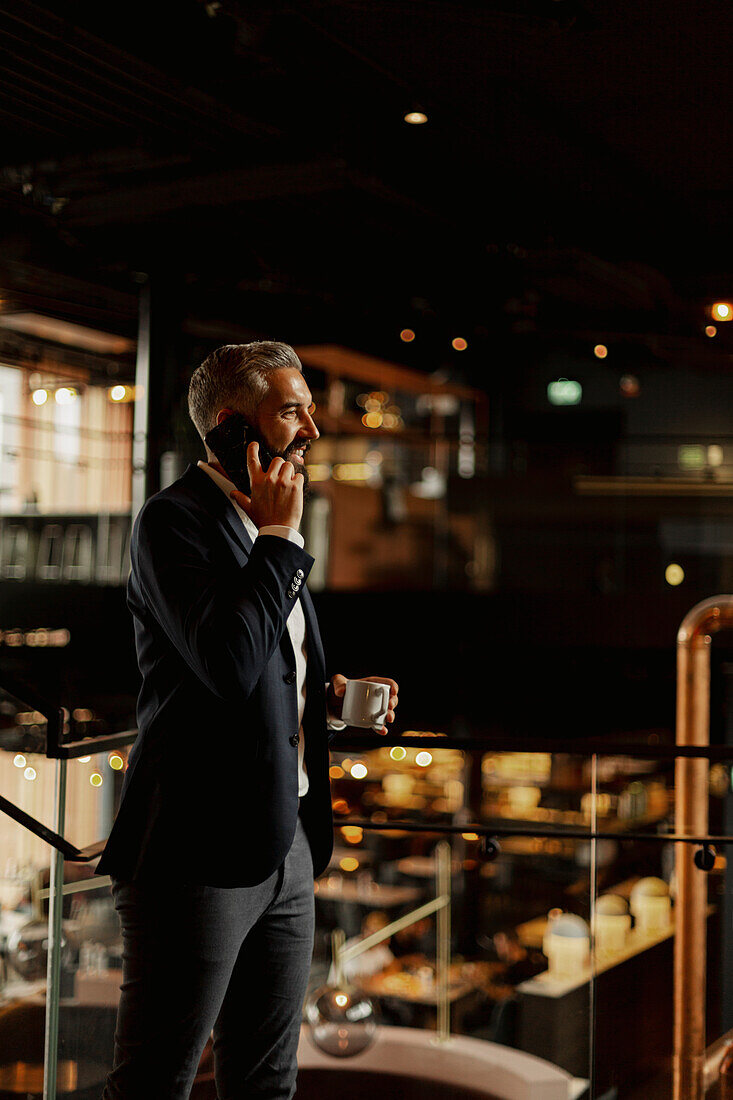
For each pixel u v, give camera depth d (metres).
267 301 9.10
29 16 4.24
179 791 1.56
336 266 8.16
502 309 8.80
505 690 10.67
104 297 8.48
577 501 11.23
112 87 5.07
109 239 7.43
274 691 1.62
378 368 10.52
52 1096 2.27
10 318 9.24
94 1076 2.33
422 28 4.52
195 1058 1.62
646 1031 2.58
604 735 10.52
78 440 11.39
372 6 3.89
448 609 10.62
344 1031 3.52
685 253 7.86
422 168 6.29
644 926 2.60
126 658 9.55
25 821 2.26
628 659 10.46
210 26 4.76
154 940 1.58
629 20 4.41
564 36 4.57
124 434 10.93
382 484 10.98
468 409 12.85
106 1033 2.36
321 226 7.27
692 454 11.80
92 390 11.41
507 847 6.52
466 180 6.51
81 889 2.33
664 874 2.62
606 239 7.59
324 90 5.24
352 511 10.55
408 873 7.93
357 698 1.99
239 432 1.67
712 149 6.00
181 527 1.60
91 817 2.33
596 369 12.66
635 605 10.45
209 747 1.57
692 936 2.57
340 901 6.83
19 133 5.86
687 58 4.80
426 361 11.23
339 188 6.04
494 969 4.16
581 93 5.25
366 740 2.42
